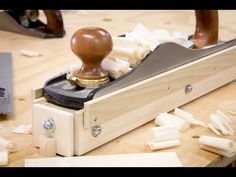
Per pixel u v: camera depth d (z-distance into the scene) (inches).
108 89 33.0
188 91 40.3
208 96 42.6
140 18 70.0
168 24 66.2
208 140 32.6
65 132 31.2
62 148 31.6
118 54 37.2
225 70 44.7
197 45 45.0
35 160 30.9
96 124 32.0
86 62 34.0
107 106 32.4
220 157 32.1
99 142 32.8
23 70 48.3
